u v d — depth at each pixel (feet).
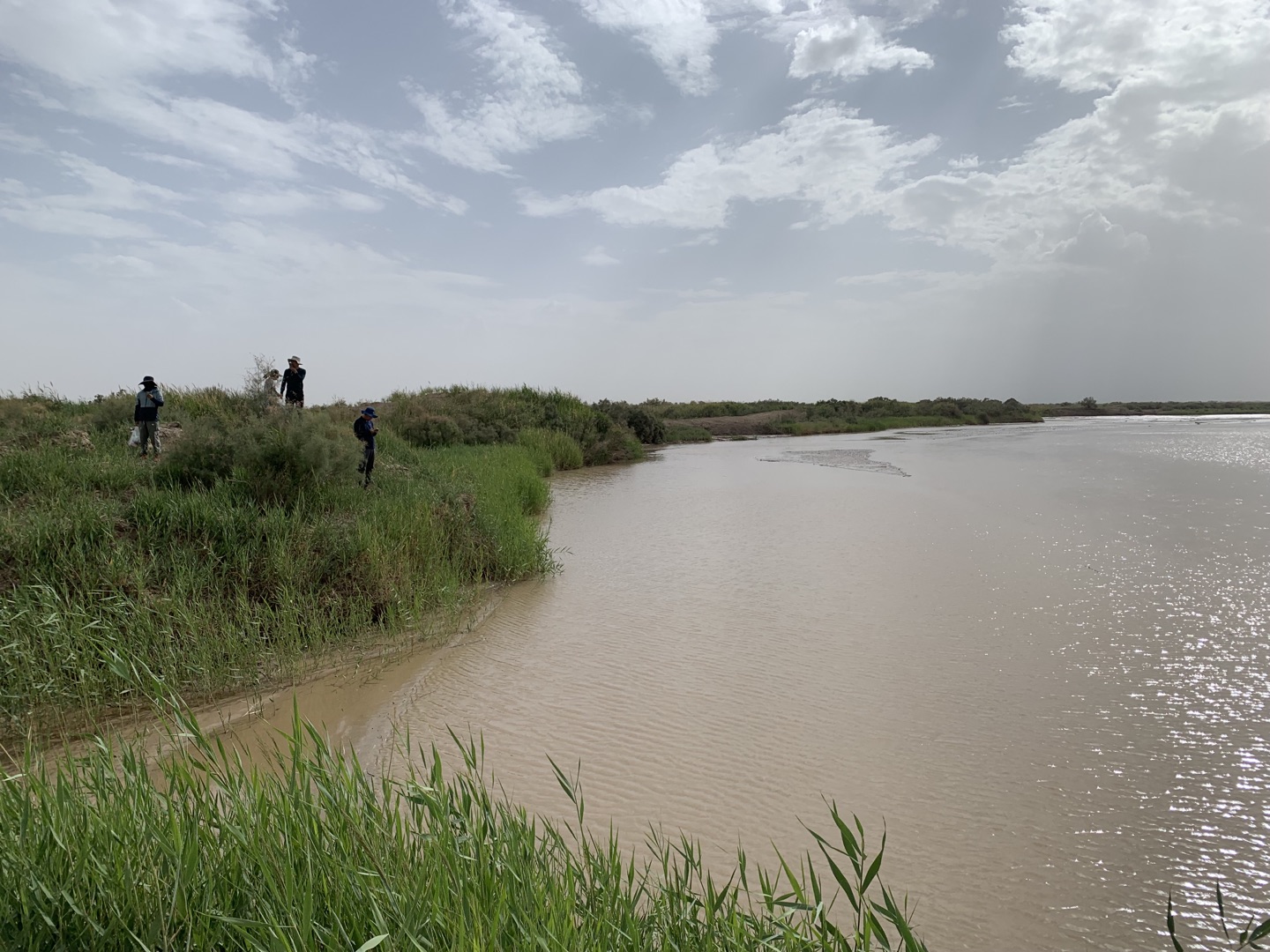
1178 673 24.91
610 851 12.21
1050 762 19.44
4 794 11.00
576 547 48.14
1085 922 13.75
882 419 228.43
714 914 10.95
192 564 29.99
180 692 23.89
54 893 9.00
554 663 27.14
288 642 27.35
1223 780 18.42
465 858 10.46
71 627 24.22
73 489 35.19
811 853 15.81
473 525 43.27
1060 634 28.96
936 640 28.71
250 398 61.93
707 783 18.60
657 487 80.69
